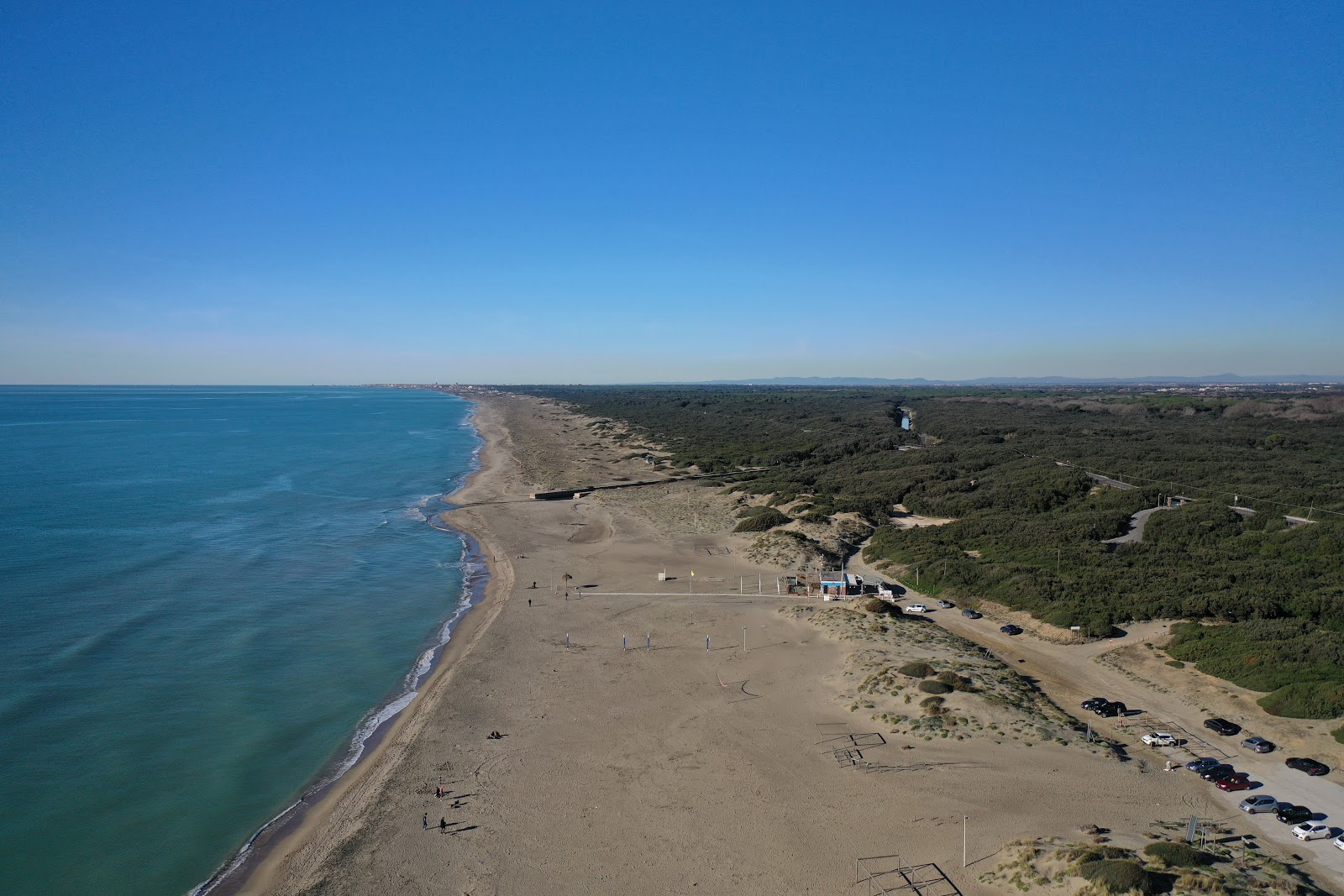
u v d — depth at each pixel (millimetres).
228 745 37969
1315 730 36000
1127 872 23938
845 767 34406
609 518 95062
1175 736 36344
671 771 34656
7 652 48438
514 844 29578
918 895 25828
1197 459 112625
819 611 57219
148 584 63531
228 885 27656
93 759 36219
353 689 44875
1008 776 32906
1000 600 58062
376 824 31031
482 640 52469
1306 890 23719
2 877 28078
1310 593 51000
